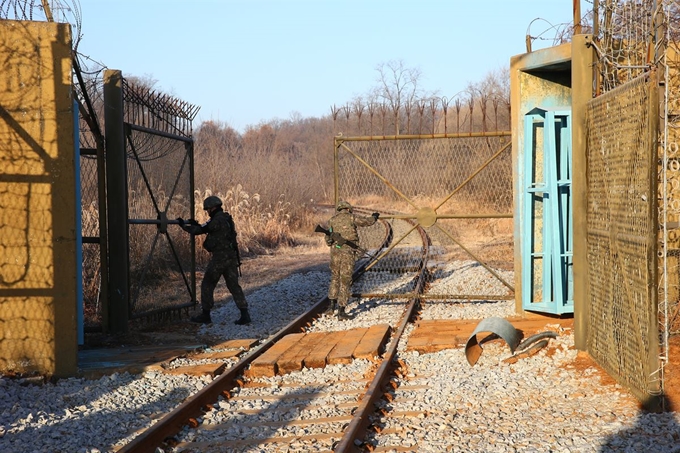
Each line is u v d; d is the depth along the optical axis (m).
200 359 8.73
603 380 6.96
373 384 6.80
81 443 5.76
